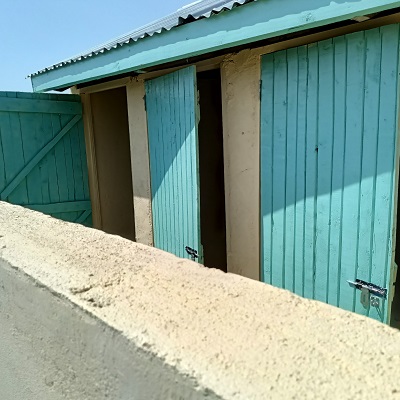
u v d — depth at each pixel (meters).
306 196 2.42
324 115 2.25
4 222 1.74
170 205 3.50
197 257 3.06
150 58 2.96
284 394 0.56
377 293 2.09
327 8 1.82
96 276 1.02
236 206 3.04
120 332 0.75
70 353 0.93
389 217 2.00
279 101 2.52
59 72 4.18
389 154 1.96
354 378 0.59
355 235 2.17
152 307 0.83
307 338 0.70
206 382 0.59
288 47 2.44
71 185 4.97
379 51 1.94
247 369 0.62
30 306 1.09
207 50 2.52
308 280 2.48
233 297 0.88
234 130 2.95
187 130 3.06
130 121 4.10
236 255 3.10
